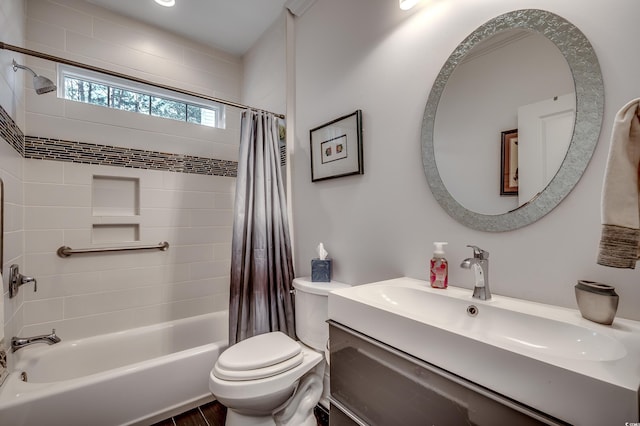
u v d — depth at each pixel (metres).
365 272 1.51
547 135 0.90
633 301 0.75
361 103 1.54
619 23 0.78
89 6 2.06
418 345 0.74
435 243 1.11
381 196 1.42
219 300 2.53
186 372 1.61
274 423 1.41
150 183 2.22
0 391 1.22
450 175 1.14
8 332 1.41
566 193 0.86
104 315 2.02
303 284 1.61
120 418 1.41
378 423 0.85
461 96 1.12
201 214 2.46
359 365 0.92
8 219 1.42
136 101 2.26
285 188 2.05
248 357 1.36
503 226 0.99
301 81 1.99
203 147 2.48
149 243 2.21
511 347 0.59
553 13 0.89
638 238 0.59
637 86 0.75
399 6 1.35
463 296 0.98
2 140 1.32
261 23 2.28
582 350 0.70
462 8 1.12
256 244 1.79
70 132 1.92
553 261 0.89
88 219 1.97
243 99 2.72
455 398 0.66
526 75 0.95
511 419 0.57
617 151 0.61
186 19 2.25
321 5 1.83
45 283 1.82
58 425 1.25
